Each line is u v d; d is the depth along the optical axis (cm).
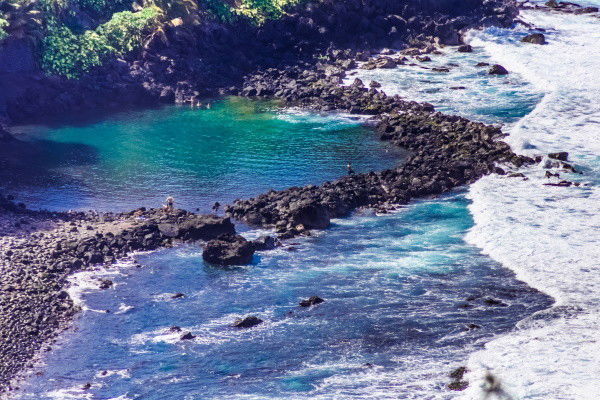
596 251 11769
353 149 16462
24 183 14950
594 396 8462
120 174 15375
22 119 18425
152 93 19912
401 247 12244
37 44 19462
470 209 13538
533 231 12475
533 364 9094
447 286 11031
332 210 13425
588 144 15962
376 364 9294
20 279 11150
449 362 9262
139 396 8856
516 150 15825
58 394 8894
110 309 10606
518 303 10525
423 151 15912
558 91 19175
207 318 10400
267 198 13825
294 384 8956
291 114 18762
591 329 9794
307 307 10606
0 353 9600
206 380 9112
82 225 12962
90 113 18962
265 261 11906
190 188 14712
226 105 19538
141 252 12275
